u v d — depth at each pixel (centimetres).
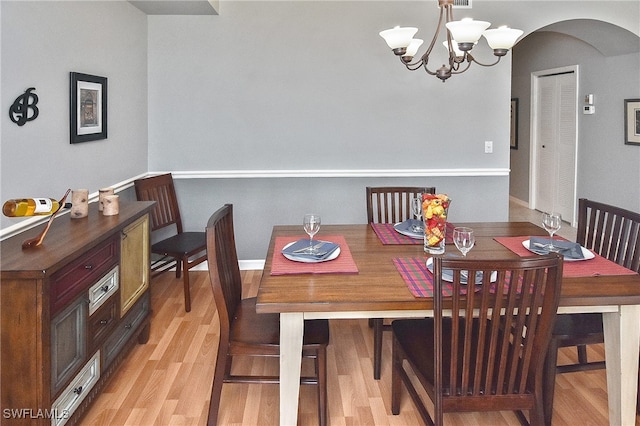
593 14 436
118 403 241
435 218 233
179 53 425
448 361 189
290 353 190
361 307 176
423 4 425
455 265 161
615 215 241
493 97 439
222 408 239
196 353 294
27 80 242
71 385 204
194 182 441
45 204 213
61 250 203
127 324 271
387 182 448
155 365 279
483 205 454
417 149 441
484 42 433
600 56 554
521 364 173
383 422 227
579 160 604
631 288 186
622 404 194
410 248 246
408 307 178
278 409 239
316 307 175
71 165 290
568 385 257
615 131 535
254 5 423
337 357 291
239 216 447
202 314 353
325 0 424
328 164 440
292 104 432
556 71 645
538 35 689
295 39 427
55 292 190
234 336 212
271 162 438
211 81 428
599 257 224
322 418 213
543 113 694
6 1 223
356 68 431
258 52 427
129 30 383
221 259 215
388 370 275
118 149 364
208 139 433
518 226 295
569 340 212
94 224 251
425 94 436
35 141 250
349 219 449
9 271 176
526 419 213
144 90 420
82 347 214
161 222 393
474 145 443
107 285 242
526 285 164
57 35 271
